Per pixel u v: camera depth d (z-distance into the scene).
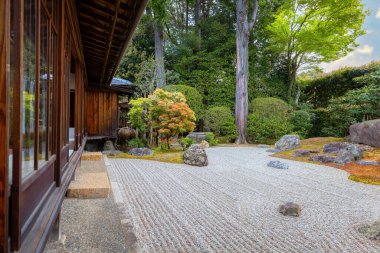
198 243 2.77
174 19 18.27
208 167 7.35
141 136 12.20
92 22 4.18
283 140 10.55
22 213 1.25
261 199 4.45
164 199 4.30
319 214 3.76
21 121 1.20
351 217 3.64
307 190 5.07
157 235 2.93
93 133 10.90
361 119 10.45
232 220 3.47
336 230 3.19
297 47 14.96
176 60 17.30
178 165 7.54
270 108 13.48
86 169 5.83
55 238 2.44
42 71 1.81
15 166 1.15
